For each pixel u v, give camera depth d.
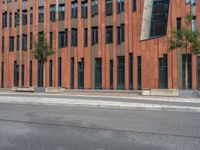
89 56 37.31
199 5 30.98
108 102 16.95
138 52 33.88
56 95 25.88
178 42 22.86
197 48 22.42
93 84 36.91
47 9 40.69
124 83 34.81
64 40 39.31
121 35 35.31
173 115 11.83
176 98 21.16
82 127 8.97
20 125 9.37
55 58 39.72
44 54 32.50
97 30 37.06
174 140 7.12
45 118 10.91
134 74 33.97
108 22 36.22
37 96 23.89
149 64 33.12
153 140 7.13
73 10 38.84
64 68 38.84
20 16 43.47
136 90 33.12
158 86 32.56
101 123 9.70
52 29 40.19
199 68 30.75
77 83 38.00
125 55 34.69
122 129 8.59
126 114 12.16
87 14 37.78
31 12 42.59
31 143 6.84
